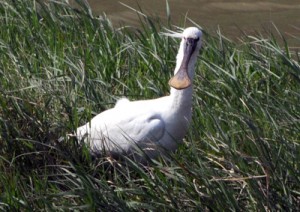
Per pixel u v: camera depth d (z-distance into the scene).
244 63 13.78
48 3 15.77
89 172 10.88
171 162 10.64
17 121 11.42
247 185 10.31
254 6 21.05
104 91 12.58
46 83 12.44
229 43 14.81
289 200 10.15
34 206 10.14
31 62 13.61
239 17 20.38
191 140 11.02
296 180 10.28
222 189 9.95
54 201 10.27
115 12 20.12
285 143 10.80
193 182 10.27
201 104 12.30
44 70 13.23
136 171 10.33
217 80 12.81
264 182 10.52
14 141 11.20
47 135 11.22
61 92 12.21
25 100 11.61
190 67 11.22
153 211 9.98
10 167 10.82
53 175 10.58
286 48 14.07
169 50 13.95
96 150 11.37
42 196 9.96
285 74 13.29
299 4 21.23
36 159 11.14
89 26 14.76
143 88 12.67
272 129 11.46
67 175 10.80
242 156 10.66
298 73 12.62
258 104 11.82
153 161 10.63
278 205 10.16
